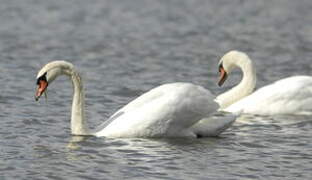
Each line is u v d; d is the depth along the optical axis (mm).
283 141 15250
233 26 35250
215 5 42531
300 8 41562
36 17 37156
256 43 30328
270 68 24656
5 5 40875
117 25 35219
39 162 13477
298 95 18203
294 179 12664
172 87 15570
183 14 39062
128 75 22969
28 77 22250
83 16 37938
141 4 42438
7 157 13773
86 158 13750
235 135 15844
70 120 16875
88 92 20125
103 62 25500
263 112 18172
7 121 16594
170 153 14164
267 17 38312
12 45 28891
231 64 19484
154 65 24922
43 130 15859
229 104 19094
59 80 21703
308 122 17203
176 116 15320
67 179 12531
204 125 15680
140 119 15250
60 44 29469
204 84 21875
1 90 20031
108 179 12516
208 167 13289
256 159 13883
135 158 13789
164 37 31719
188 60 26062
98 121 16984
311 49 28703
